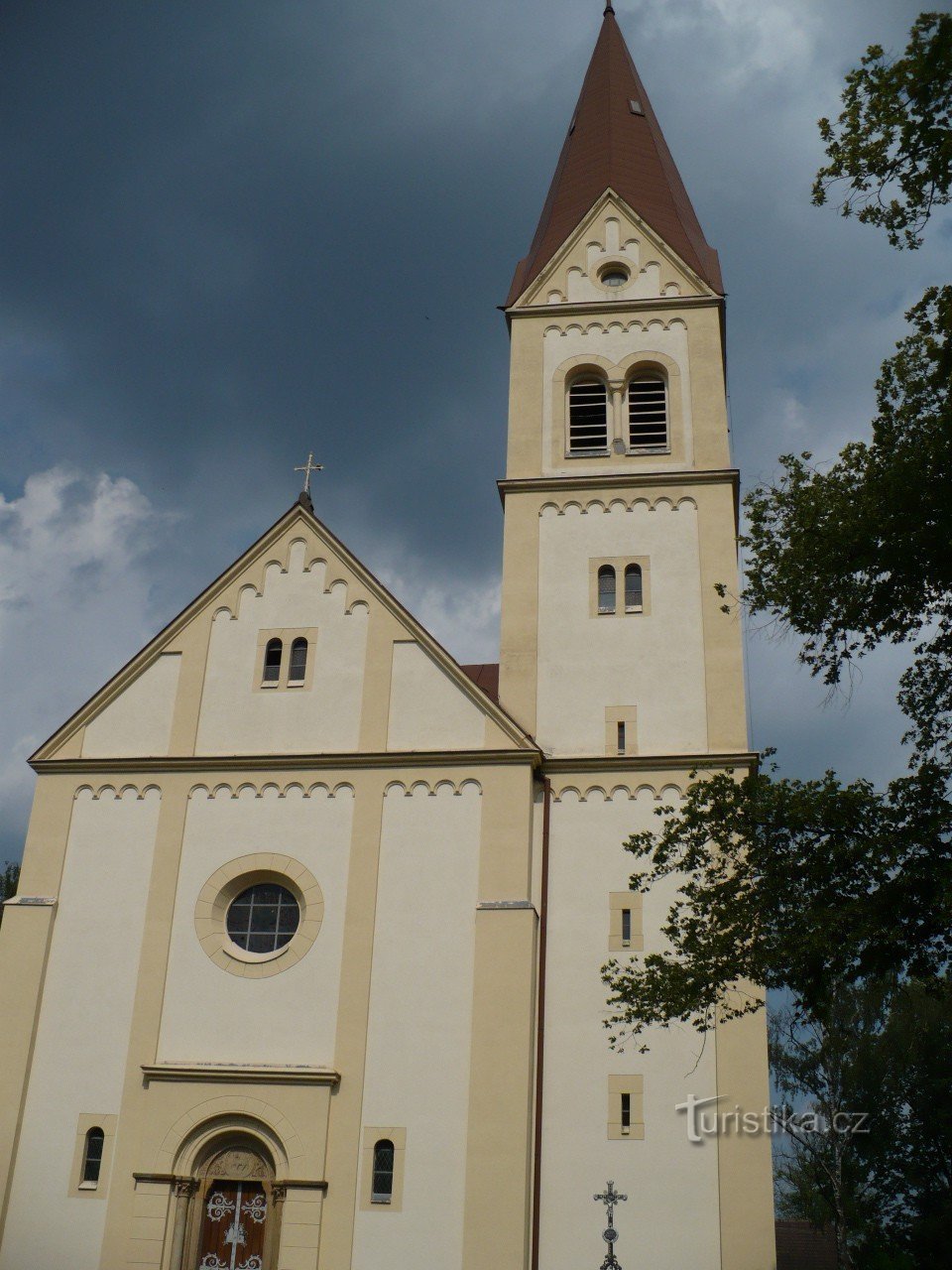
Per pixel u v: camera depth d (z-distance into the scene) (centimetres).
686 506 3762
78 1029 3203
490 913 3166
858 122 2220
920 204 2216
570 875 3288
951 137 2134
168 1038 3170
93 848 3394
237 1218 3025
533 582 3716
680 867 2544
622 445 3903
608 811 3353
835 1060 5878
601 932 3219
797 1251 6091
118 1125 3094
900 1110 5838
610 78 4766
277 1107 3045
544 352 4088
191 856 3353
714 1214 2916
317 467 3794
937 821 2250
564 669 3581
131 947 3275
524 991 3075
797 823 2370
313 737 3441
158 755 3462
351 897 3247
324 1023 3131
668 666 3550
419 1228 2902
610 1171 2978
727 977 2420
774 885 2391
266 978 3197
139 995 3219
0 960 3278
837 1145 5562
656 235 4191
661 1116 3014
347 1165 2978
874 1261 5406
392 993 3133
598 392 4050
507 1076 3002
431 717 3416
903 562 2350
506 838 3247
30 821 3441
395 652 3506
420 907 3209
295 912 3306
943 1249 5403
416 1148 2975
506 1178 2908
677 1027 3092
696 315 4069
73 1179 3053
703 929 2511
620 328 4084
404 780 3347
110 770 3469
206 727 3488
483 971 3109
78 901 3344
